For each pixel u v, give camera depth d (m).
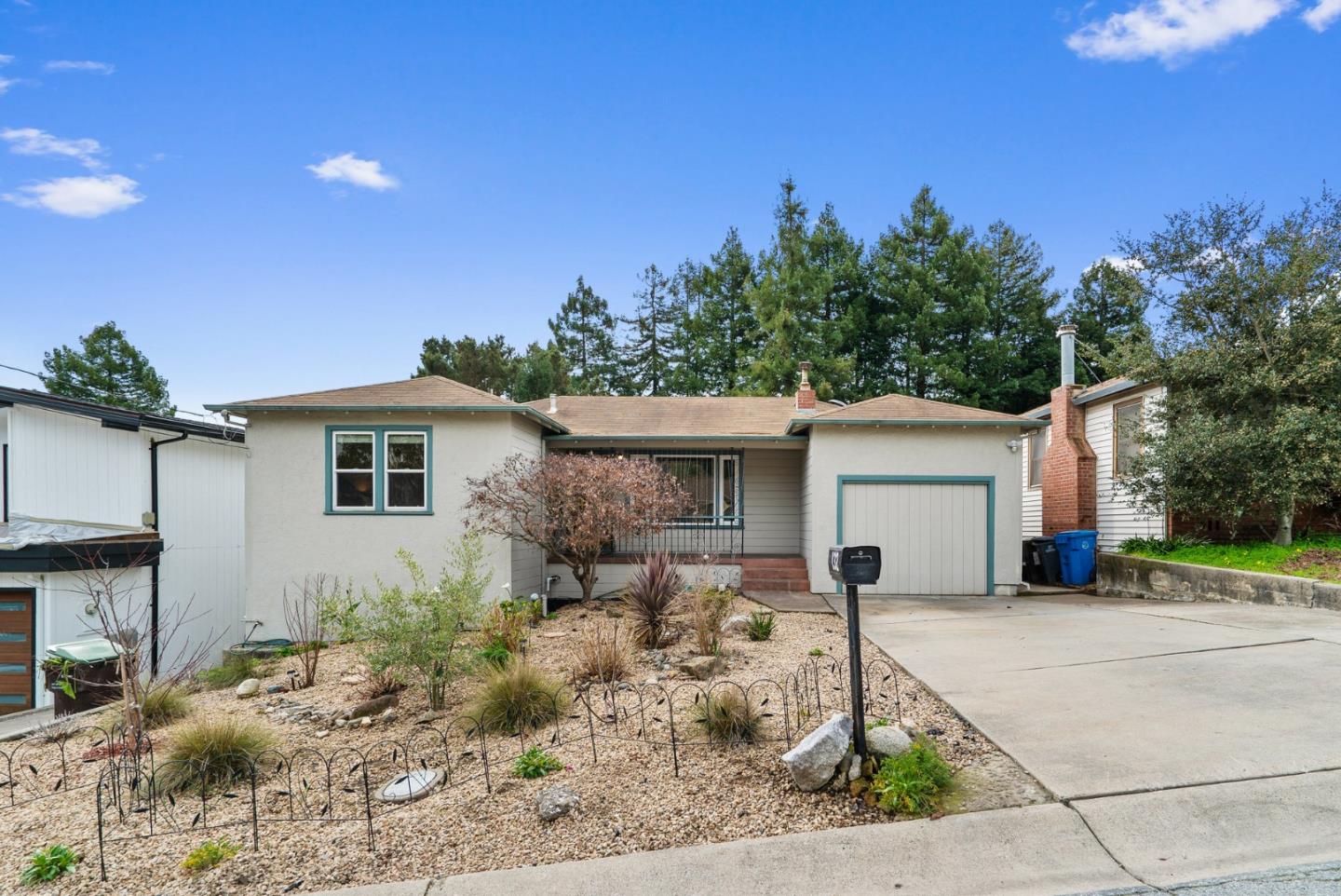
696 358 34.12
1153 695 5.57
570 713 5.82
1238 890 3.06
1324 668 6.07
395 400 11.76
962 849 3.52
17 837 4.43
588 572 11.76
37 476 11.73
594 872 3.52
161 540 12.23
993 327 31.41
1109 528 15.23
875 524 13.13
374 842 4.00
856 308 29.95
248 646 10.94
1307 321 11.32
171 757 5.12
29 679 10.34
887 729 4.47
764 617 8.96
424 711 6.52
